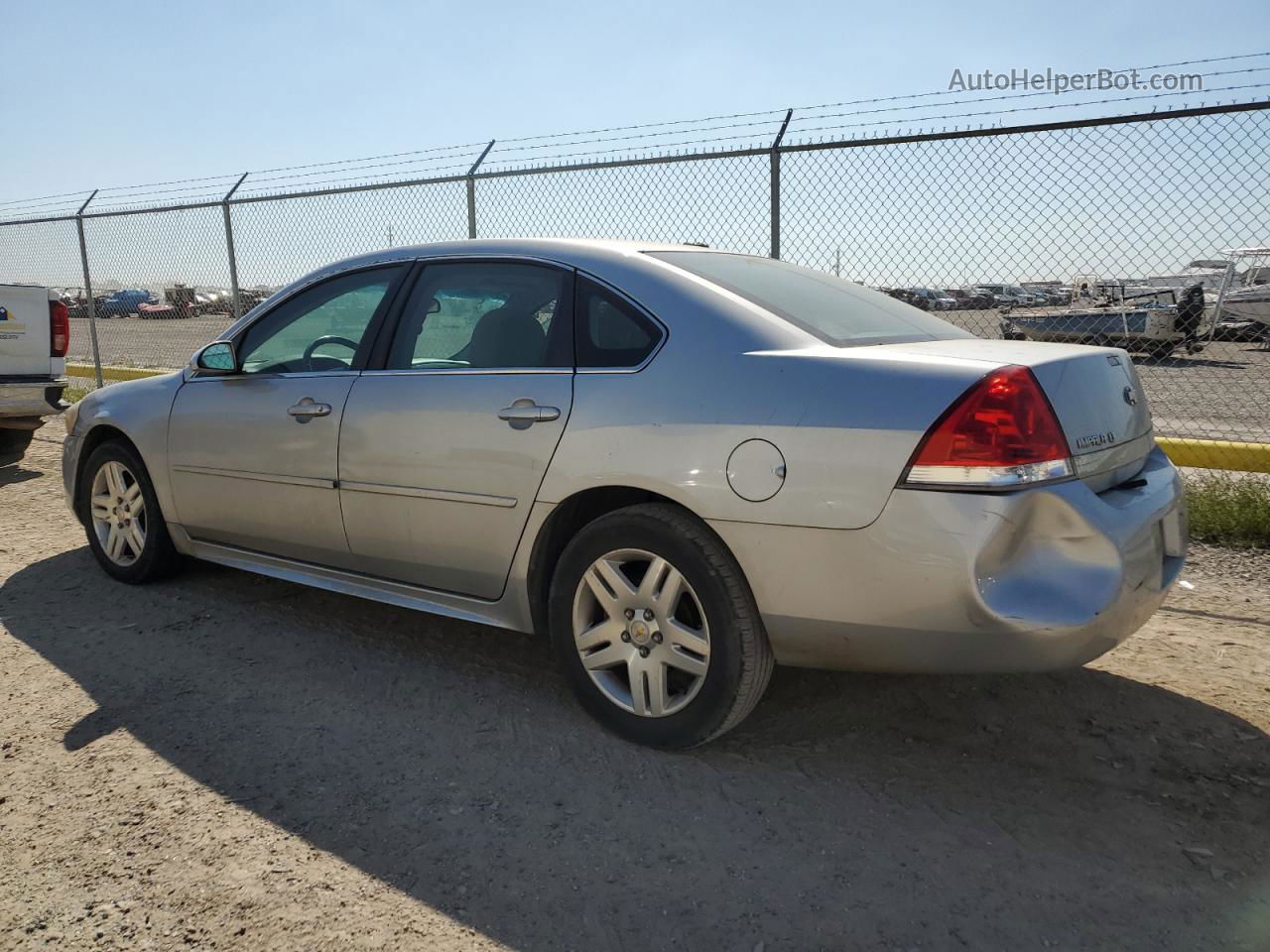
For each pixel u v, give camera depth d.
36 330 7.22
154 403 4.36
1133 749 3.00
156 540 4.48
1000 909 2.25
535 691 3.46
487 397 3.22
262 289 9.16
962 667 2.55
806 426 2.61
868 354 2.67
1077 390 2.65
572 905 2.27
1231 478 6.21
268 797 2.74
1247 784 2.79
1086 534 2.50
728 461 2.70
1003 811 2.67
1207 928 2.18
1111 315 6.71
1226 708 3.27
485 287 3.43
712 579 2.76
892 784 2.81
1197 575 4.65
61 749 3.02
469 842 2.52
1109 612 2.47
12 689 3.46
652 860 2.45
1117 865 2.42
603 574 3.01
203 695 3.42
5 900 2.28
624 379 2.96
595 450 2.94
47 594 4.51
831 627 2.64
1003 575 2.45
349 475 3.58
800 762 2.94
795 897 2.29
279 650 3.85
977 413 2.43
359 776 2.85
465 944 2.14
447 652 3.84
